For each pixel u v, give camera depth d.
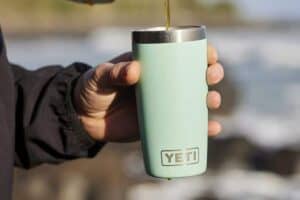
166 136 2.16
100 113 2.54
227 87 8.03
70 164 7.00
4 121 2.46
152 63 2.13
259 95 12.12
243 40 21.89
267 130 8.75
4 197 2.44
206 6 33.03
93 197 6.85
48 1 34.50
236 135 7.75
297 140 8.35
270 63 15.73
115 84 2.40
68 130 2.57
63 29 29.47
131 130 2.56
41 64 16.23
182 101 2.14
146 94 2.15
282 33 23.81
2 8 34.88
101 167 6.99
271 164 7.42
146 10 32.31
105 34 26.86
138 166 7.09
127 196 6.82
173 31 2.11
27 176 6.98
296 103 11.35
